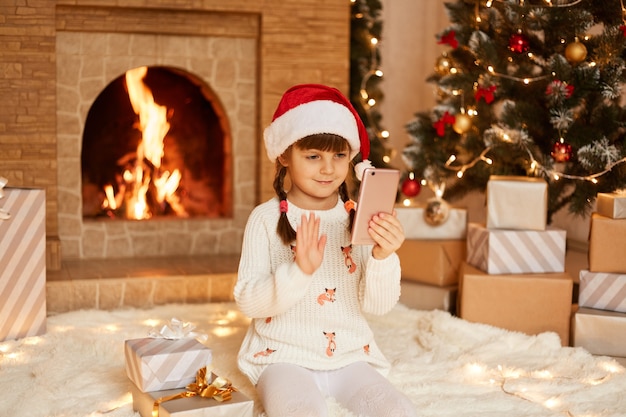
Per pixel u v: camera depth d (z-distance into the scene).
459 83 3.17
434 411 1.98
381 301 1.92
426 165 3.31
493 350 2.46
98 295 3.07
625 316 2.51
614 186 2.85
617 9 2.88
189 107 3.88
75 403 1.97
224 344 2.51
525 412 1.98
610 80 2.85
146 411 1.83
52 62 3.33
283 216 1.92
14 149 3.32
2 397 2.02
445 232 3.07
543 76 2.99
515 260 2.69
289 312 1.92
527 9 2.94
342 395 1.86
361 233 1.81
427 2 4.59
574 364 2.35
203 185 3.93
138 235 3.66
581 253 3.99
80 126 3.52
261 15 3.59
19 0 3.27
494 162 3.13
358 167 1.92
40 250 2.58
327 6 3.65
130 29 3.51
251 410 1.76
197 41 3.65
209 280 3.20
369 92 3.94
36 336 2.58
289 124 1.86
